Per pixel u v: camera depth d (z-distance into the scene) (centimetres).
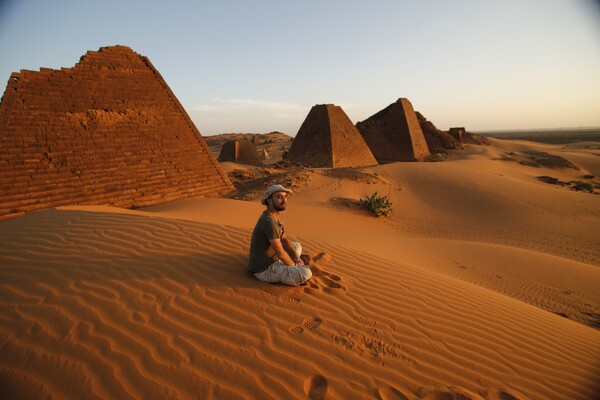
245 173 3072
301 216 1814
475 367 314
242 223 1422
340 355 305
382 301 413
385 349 321
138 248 486
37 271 403
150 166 1956
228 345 302
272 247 410
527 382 306
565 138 17612
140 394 244
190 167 2148
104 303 343
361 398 260
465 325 387
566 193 2922
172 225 586
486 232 2019
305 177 2767
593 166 6506
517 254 1198
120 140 1869
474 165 4462
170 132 2111
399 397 266
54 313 322
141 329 310
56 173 1596
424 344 337
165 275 409
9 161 1467
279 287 405
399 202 2600
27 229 552
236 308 357
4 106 1500
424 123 7125
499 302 486
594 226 2114
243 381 264
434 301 434
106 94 1877
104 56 1920
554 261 1155
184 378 261
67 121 1695
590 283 960
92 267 419
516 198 2742
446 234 1958
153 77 2131
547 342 386
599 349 401
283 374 276
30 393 239
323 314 367
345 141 3953
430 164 3753
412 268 558
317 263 511
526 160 6341
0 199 1416
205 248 500
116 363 269
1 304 333
